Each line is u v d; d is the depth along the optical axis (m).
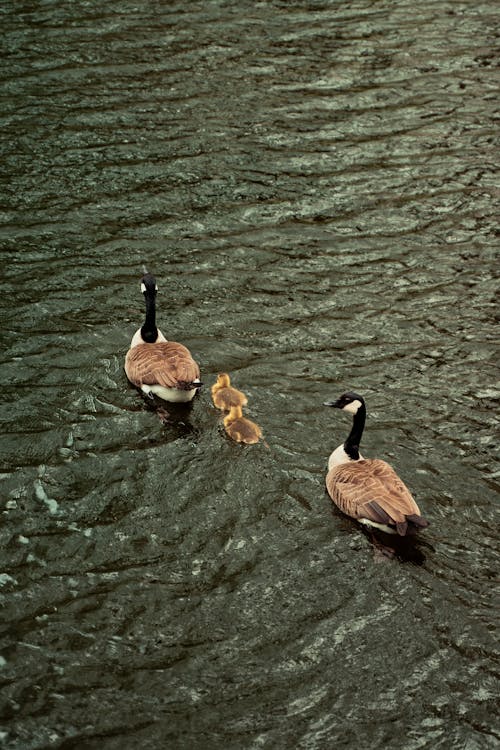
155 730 9.12
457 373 14.43
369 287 16.45
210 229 17.91
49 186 18.83
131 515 11.66
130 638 10.07
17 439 12.83
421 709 9.41
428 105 21.86
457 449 12.89
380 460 12.11
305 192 19.00
